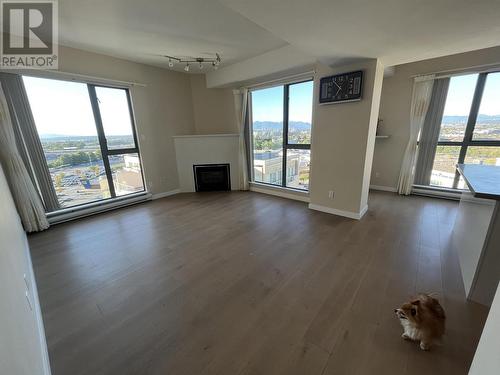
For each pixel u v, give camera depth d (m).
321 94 3.22
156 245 2.63
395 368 1.22
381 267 2.10
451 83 3.72
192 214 3.64
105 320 1.58
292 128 4.26
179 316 1.61
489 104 3.48
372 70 2.76
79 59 3.32
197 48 3.38
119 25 2.58
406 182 4.28
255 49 3.48
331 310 1.62
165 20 2.49
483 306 1.63
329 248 2.46
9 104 2.84
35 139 3.10
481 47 2.33
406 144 4.31
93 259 2.36
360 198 3.18
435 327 1.27
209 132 5.21
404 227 2.92
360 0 1.50
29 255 2.38
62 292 1.88
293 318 1.56
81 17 2.39
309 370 1.22
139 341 1.42
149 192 4.46
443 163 4.00
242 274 2.06
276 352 1.32
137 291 1.87
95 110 3.67
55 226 3.23
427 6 1.57
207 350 1.35
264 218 3.38
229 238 2.76
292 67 3.45
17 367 0.76
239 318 1.58
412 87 4.08
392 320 1.53
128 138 4.17
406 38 2.12
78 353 1.35
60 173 3.42
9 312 0.84
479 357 0.79
